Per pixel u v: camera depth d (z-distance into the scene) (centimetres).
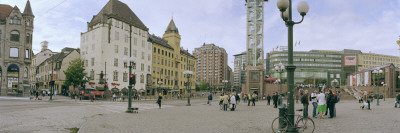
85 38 6247
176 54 8494
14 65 4759
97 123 1252
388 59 16412
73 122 1287
